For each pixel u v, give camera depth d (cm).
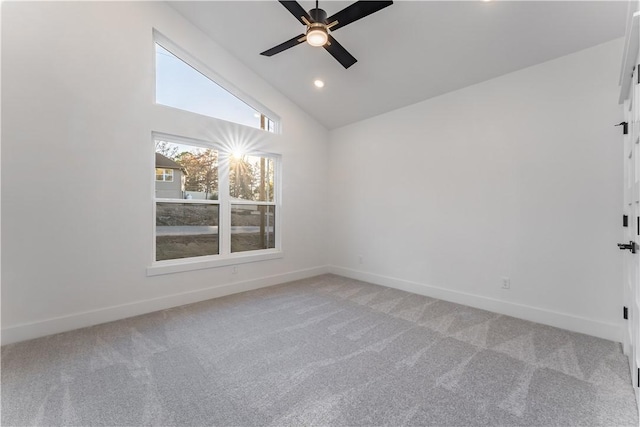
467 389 173
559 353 215
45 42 245
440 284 350
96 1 271
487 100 311
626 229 217
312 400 163
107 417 148
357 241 450
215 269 356
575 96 255
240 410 155
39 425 143
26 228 238
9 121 230
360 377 186
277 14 299
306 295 364
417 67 317
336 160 482
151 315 293
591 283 248
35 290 241
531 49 263
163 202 321
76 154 260
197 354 214
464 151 329
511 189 293
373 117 428
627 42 155
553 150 267
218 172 368
